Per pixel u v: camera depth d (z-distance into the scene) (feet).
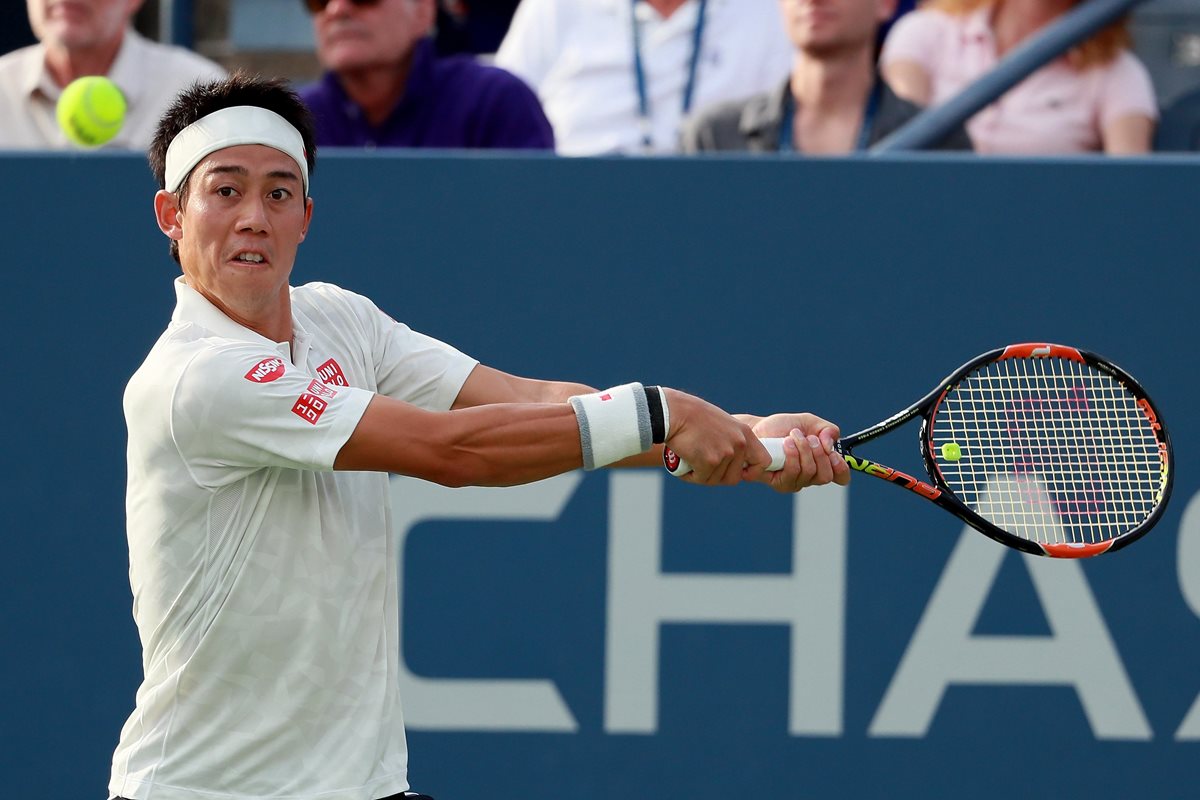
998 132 59.36
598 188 48.57
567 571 48.60
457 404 36.40
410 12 56.80
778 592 48.39
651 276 48.60
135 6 59.72
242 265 31.48
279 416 30.42
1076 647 48.24
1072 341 48.37
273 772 31.91
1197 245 48.11
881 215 48.32
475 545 48.62
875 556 48.49
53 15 57.00
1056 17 59.26
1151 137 58.90
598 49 62.69
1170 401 48.29
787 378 48.52
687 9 62.49
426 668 48.60
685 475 32.96
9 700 49.11
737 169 48.39
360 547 32.37
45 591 49.14
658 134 62.03
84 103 52.29
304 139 32.96
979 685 48.34
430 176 48.73
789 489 35.14
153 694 32.32
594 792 48.47
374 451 30.37
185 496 31.32
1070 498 48.19
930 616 48.34
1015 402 48.24
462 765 48.65
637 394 31.55
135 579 32.53
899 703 48.39
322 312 34.91
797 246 48.42
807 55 56.44
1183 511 48.24
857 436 36.47
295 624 31.65
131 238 49.11
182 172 31.89
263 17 75.25
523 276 48.78
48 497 49.16
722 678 48.44
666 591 48.49
